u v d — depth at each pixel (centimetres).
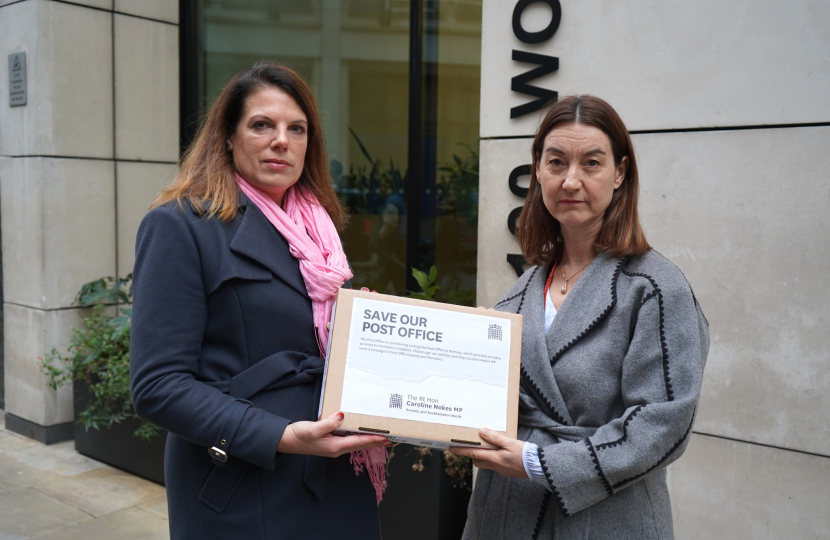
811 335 253
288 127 174
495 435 157
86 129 493
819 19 248
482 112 328
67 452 474
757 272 263
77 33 484
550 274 186
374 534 180
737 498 270
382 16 458
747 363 266
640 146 288
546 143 171
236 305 163
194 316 159
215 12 544
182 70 555
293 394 165
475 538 179
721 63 268
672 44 278
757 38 260
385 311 162
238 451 153
